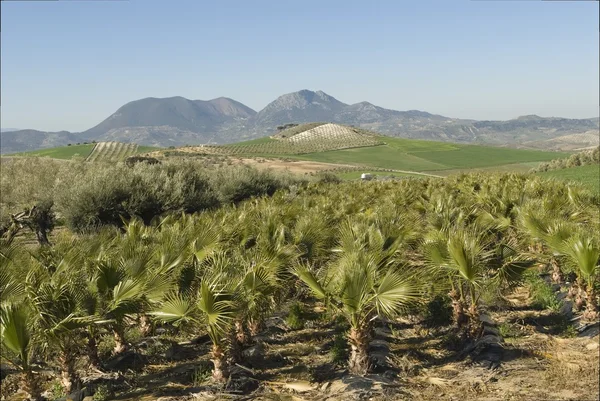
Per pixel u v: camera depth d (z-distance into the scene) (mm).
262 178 37156
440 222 10812
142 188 22797
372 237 8789
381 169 109438
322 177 59156
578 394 6000
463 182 26531
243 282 7109
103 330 8094
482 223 10672
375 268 6957
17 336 5926
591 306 8438
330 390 6668
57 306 6539
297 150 154125
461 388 6477
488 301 9172
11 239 16766
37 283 7223
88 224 20547
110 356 8172
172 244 8711
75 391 6742
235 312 6625
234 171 34781
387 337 8594
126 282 6961
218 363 6895
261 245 8859
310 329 9445
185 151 136125
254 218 13391
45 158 30625
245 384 6867
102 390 6836
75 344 6941
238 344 7609
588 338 7875
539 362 7117
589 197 15938
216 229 9883
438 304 9352
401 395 6340
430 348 8102
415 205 16750
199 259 8758
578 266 8453
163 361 8102
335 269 7188
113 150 135125
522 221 10266
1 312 5902
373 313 7949
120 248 8805
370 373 6969
